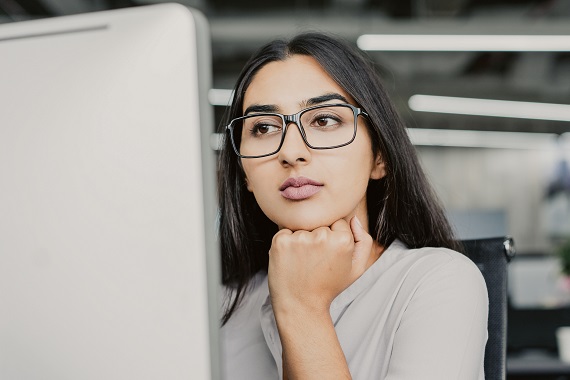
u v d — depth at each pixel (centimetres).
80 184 51
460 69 712
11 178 52
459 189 1005
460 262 86
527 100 777
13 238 53
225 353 99
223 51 632
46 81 51
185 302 48
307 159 82
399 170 94
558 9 557
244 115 88
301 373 72
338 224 83
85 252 51
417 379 73
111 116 50
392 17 586
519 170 998
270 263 78
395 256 93
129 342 50
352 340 88
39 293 52
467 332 77
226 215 104
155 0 507
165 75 48
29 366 53
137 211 49
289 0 565
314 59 85
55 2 440
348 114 85
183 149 48
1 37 52
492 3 564
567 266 361
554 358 268
